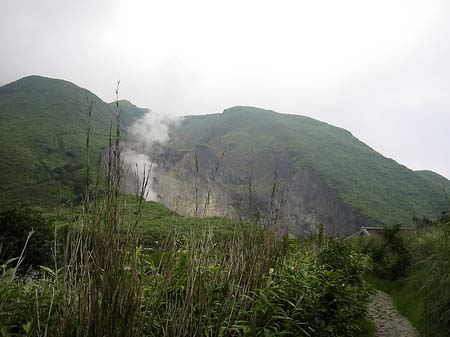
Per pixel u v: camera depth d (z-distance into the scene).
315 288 5.26
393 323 8.34
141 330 2.86
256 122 155.88
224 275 4.05
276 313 4.39
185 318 2.95
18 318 2.96
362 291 7.84
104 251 2.66
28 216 15.07
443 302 5.46
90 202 2.74
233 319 3.83
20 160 83.62
